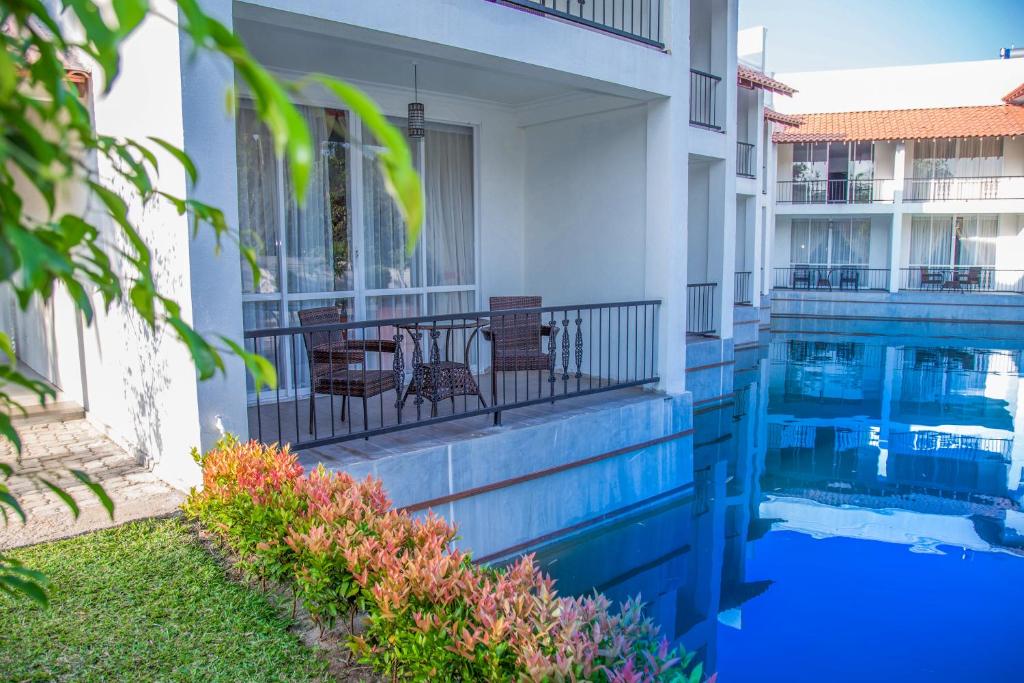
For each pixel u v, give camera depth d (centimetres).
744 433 973
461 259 793
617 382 729
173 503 446
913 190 2312
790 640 484
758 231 1658
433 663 237
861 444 930
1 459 543
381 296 727
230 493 362
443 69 642
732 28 1158
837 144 2348
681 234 727
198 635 308
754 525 678
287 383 667
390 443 536
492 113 796
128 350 541
